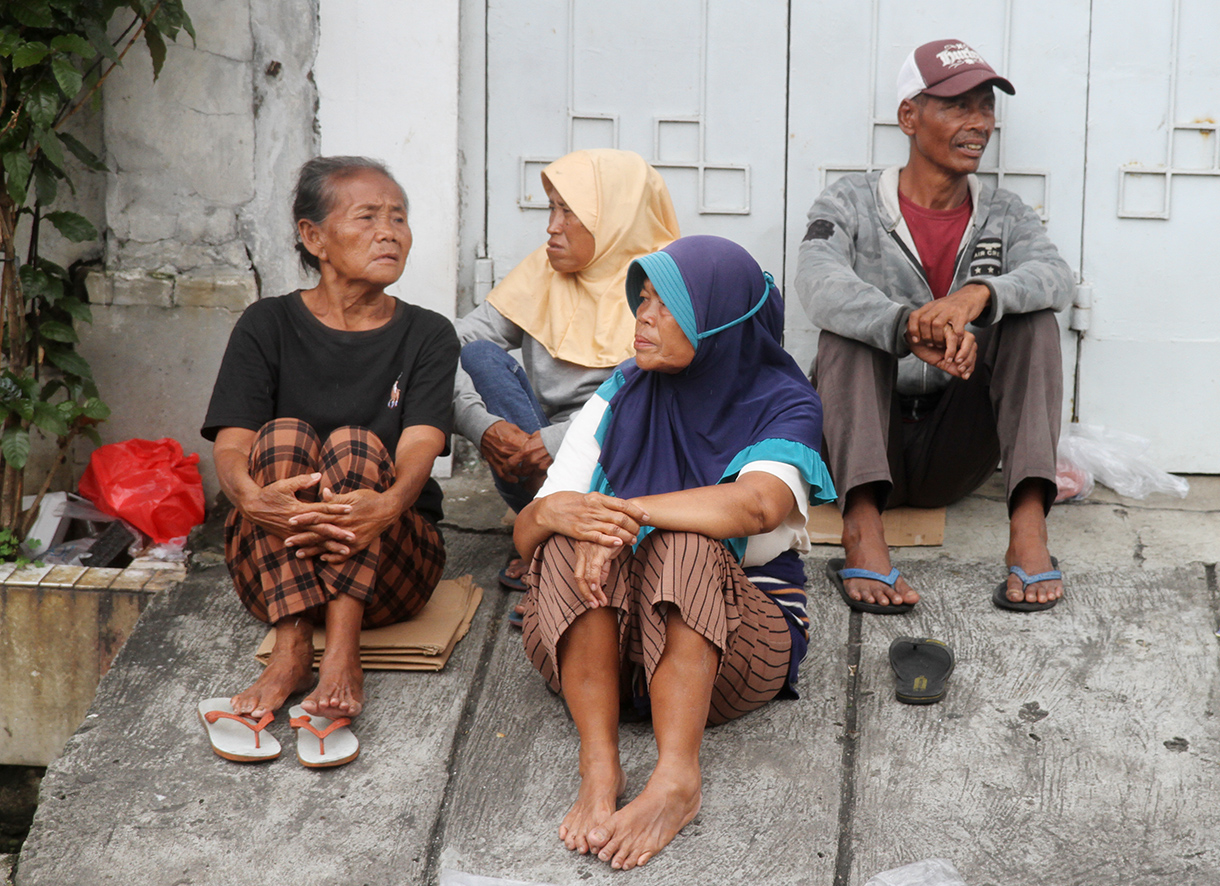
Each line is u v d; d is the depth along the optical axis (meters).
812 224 3.42
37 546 3.61
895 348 3.00
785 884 2.19
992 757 2.52
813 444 2.49
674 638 2.27
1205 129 3.65
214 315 3.77
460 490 3.77
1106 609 3.02
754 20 3.69
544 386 3.38
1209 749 2.53
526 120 3.78
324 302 2.90
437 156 3.70
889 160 3.76
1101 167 3.71
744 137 3.77
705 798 2.39
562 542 2.35
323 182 2.75
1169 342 3.78
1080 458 3.70
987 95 3.28
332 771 2.50
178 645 2.94
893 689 2.74
